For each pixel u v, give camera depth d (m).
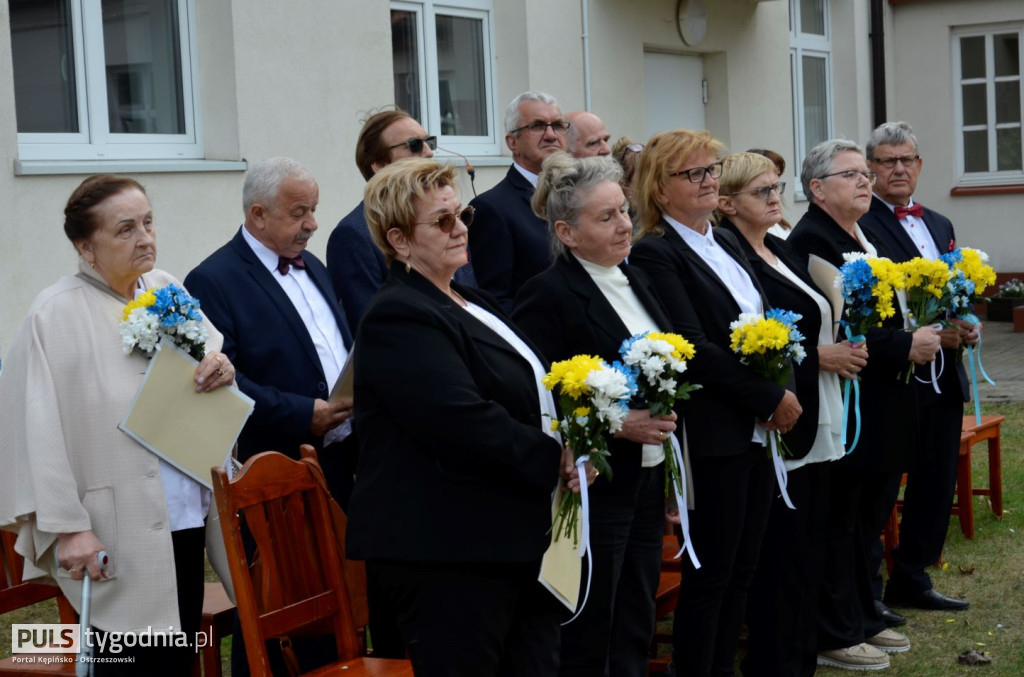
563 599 2.95
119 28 6.41
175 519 3.30
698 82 11.11
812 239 4.69
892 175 5.23
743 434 3.81
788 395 3.82
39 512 3.07
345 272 4.12
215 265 3.86
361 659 3.23
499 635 2.88
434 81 8.29
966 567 5.65
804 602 4.33
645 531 3.58
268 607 3.08
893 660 4.68
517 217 4.52
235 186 6.78
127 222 3.24
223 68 6.77
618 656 3.56
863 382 4.58
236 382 3.69
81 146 6.21
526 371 3.01
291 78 7.09
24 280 5.74
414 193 2.92
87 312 3.25
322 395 3.88
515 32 8.74
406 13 8.11
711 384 3.78
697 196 3.96
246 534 3.66
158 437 3.25
